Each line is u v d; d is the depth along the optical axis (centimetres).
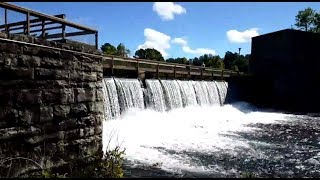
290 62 4416
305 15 6738
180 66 3189
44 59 876
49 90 890
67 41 967
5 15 827
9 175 780
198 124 2361
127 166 1261
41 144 864
